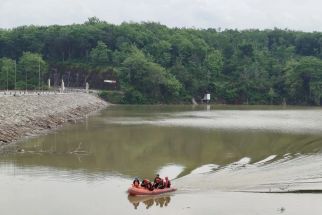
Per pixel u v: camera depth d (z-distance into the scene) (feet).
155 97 587.68
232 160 156.97
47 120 249.55
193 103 609.01
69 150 173.27
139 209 100.01
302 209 98.68
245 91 629.92
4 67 614.34
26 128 213.46
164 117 337.31
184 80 631.15
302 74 617.21
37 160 151.64
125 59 627.87
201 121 301.43
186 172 137.28
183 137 215.31
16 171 134.21
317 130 246.68
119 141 199.93
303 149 180.24
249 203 103.35
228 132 235.81
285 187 116.06
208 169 141.49
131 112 395.96
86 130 237.25
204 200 106.11
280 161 152.76
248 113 397.60
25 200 105.19
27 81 611.47
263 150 177.99
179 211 98.58
